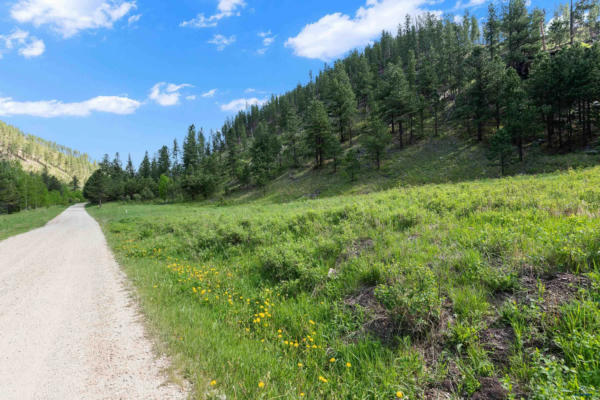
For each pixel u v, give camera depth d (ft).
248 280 22.41
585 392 6.98
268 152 255.29
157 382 9.92
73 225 89.56
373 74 292.20
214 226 47.98
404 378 9.43
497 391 8.18
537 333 9.52
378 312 13.43
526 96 127.95
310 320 14.08
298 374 10.50
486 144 146.92
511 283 12.24
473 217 23.94
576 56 115.85
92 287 22.26
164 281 23.26
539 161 112.37
